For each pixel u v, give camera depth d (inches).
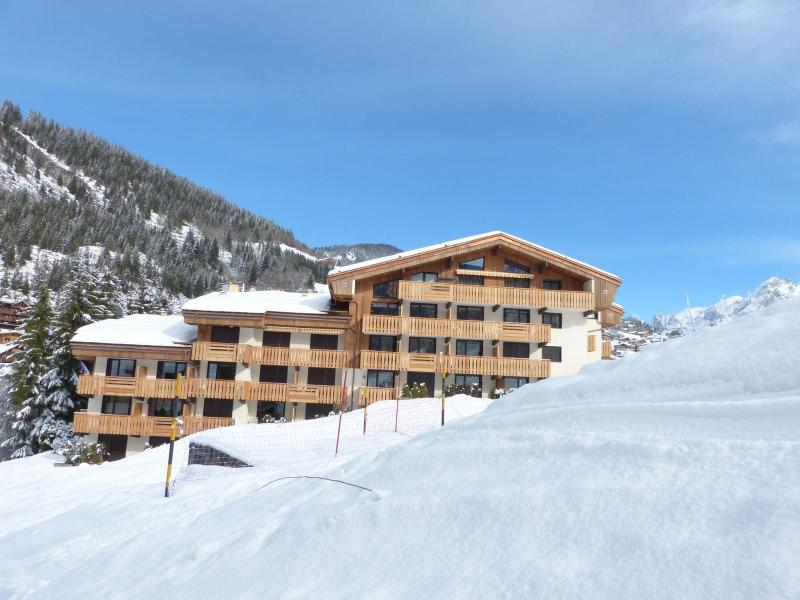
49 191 7691.9
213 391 1225.4
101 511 390.9
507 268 1405.0
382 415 827.4
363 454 286.8
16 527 416.5
